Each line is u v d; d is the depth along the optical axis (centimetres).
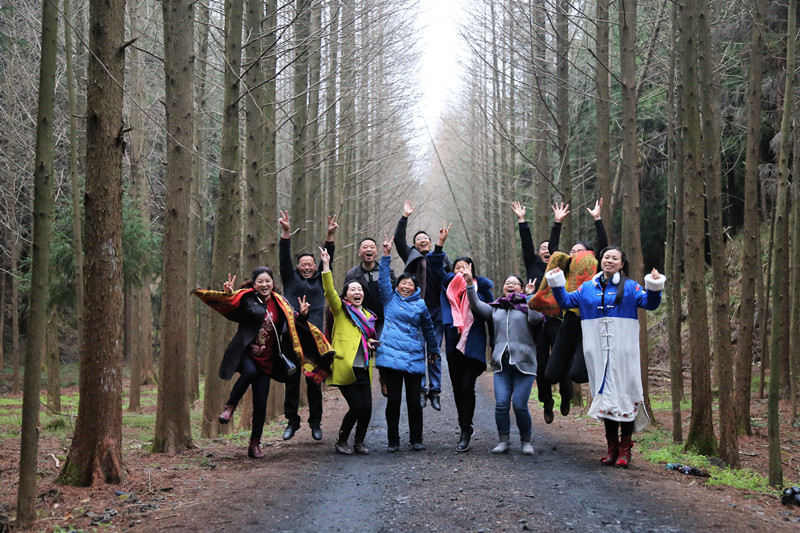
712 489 563
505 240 2852
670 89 1103
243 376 673
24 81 1620
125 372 2623
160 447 709
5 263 2584
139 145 1691
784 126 711
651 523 442
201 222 2075
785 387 1276
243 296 672
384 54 1795
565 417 1062
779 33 1498
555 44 1584
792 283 1005
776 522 456
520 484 549
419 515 464
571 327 662
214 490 531
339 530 434
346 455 698
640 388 612
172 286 722
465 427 714
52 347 1359
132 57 1608
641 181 2458
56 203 1535
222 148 884
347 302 723
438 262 777
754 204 895
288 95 1616
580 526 436
